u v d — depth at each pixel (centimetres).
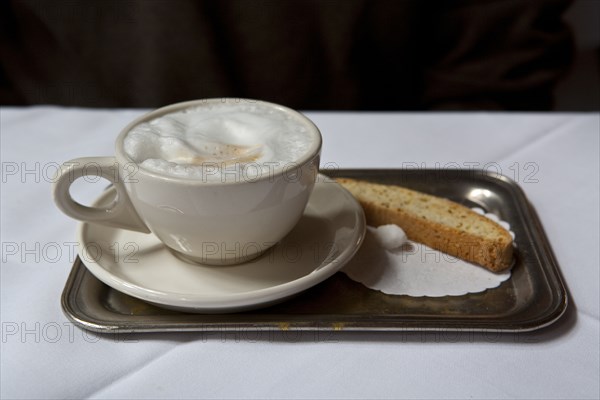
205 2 127
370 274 57
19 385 46
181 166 50
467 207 69
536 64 137
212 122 57
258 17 129
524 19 130
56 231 67
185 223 51
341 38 130
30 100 146
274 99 141
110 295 54
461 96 140
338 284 56
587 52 152
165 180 48
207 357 48
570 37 138
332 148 86
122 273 55
